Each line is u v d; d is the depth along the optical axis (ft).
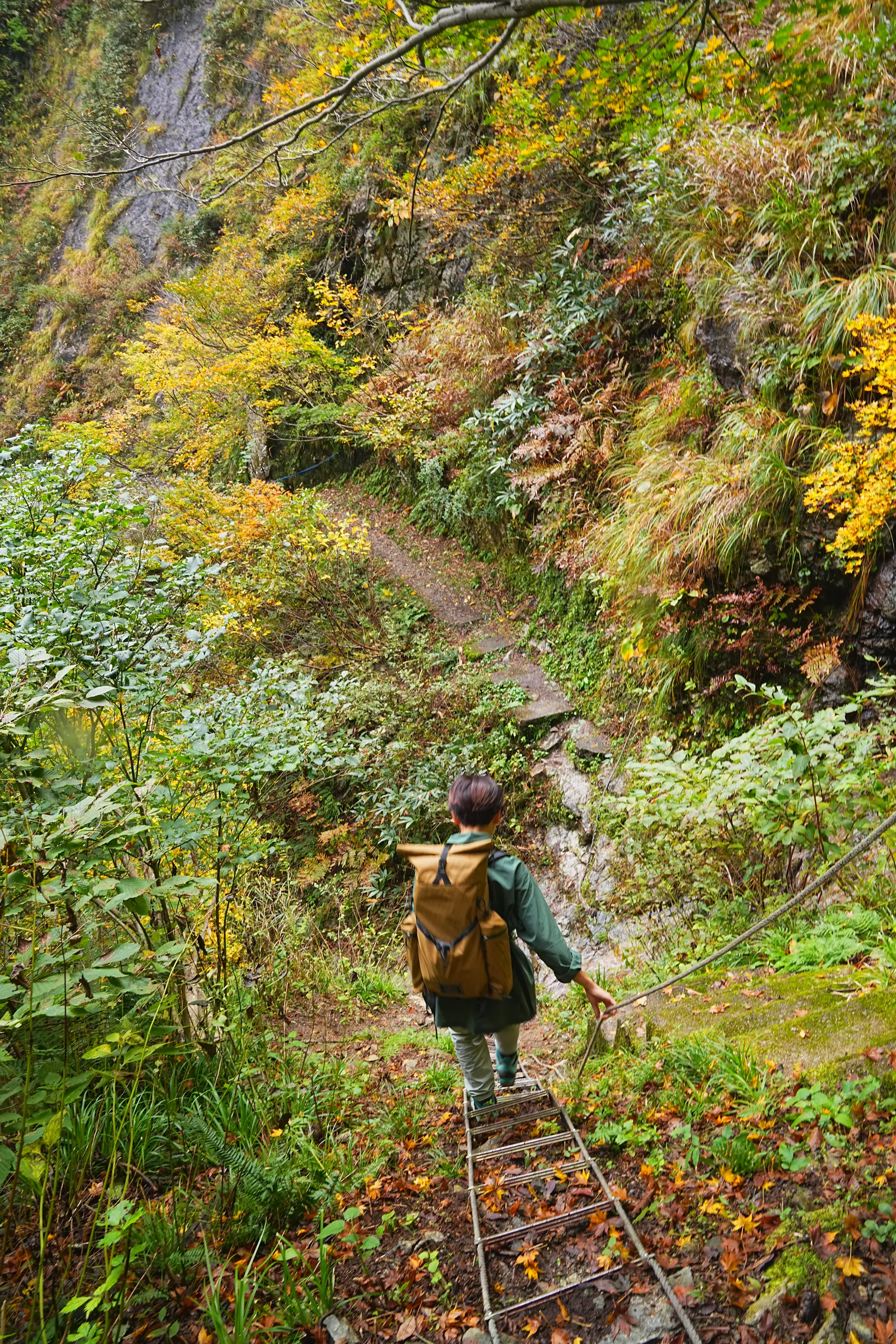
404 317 42.93
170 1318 6.95
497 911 8.66
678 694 21.81
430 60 11.48
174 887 8.89
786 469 18.25
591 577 25.18
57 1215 8.00
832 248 19.11
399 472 42.80
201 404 43.29
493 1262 7.34
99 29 79.87
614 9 18.42
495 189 33.42
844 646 17.81
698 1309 6.35
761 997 10.85
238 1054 11.07
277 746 12.42
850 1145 7.40
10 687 8.93
